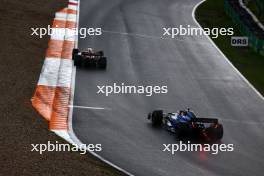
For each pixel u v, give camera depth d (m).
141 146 99.56
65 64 151.00
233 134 111.12
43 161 81.94
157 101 128.88
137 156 94.56
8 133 90.88
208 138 105.12
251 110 129.00
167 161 93.62
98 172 82.88
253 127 117.12
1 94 112.56
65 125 106.12
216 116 122.38
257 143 107.50
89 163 86.56
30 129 96.06
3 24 172.00
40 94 120.81
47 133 97.00
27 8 199.50
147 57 169.25
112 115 115.94
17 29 171.12
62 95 125.06
